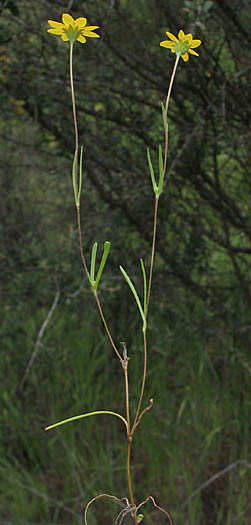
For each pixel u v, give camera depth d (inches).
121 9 89.1
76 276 101.8
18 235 110.4
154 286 105.0
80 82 91.8
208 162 97.8
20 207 112.8
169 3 80.2
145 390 111.1
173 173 100.5
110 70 92.3
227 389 107.5
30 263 103.5
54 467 111.5
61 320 120.2
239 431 104.2
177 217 108.7
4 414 113.5
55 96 91.4
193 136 89.5
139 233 109.3
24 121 101.4
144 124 95.5
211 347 114.2
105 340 114.1
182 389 111.2
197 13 72.1
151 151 96.4
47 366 113.0
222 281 111.2
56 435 110.4
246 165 94.0
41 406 113.5
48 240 114.6
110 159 99.4
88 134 96.7
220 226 106.6
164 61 87.3
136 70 89.5
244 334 105.9
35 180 118.6
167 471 106.8
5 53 83.0
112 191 101.1
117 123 96.5
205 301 102.4
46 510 104.7
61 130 94.7
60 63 91.1
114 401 113.7
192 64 81.7
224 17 81.5
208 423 108.0
